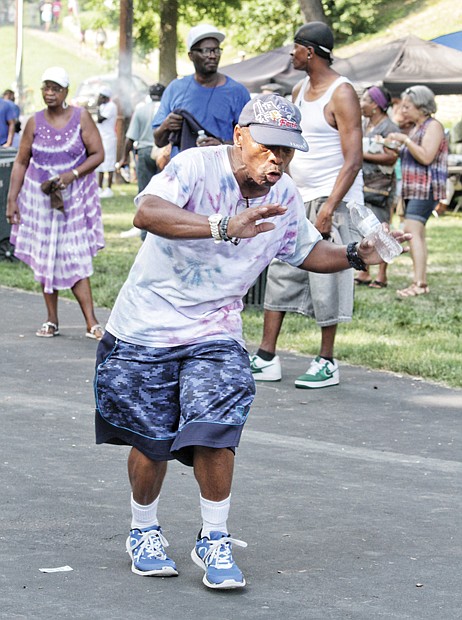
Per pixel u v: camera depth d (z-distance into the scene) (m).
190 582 4.77
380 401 8.41
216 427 4.42
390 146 13.23
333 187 8.50
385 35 49.31
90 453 6.77
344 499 6.03
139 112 16.88
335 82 8.45
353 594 4.69
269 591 4.70
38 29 46.16
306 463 6.73
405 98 13.38
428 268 16.20
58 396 8.28
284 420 7.78
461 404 8.39
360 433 7.50
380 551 5.23
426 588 4.78
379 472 6.59
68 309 12.11
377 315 11.94
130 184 31.00
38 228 10.30
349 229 8.55
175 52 39.47
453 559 5.15
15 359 9.52
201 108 9.64
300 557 5.13
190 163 4.48
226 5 45.06
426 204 13.53
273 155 4.42
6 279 13.85
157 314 4.62
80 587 4.67
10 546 5.14
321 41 8.43
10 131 19.95
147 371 4.62
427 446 7.24
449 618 4.46
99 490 6.03
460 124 24.52
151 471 4.73
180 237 4.38
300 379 8.75
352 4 49.31
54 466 6.46
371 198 13.45
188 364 4.58
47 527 5.41
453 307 12.70
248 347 10.17
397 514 5.80
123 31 33.69
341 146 8.49
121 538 5.29
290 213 4.73
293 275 8.77
